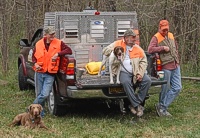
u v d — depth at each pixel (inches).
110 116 337.1
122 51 305.1
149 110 357.7
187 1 552.4
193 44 562.9
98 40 365.7
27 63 418.0
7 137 270.7
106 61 323.3
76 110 358.9
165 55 327.9
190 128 299.0
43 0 604.1
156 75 327.9
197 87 465.1
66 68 309.9
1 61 617.0
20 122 299.6
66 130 290.2
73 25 359.3
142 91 310.2
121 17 369.4
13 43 671.8
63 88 316.2
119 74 309.6
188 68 561.6
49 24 370.6
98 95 309.1
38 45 318.3
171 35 333.4
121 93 312.0
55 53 315.0
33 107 287.9
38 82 323.0
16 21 647.1
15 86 471.5
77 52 361.7
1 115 336.2
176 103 386.3
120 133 280.2
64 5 607.5
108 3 581.6
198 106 374.9
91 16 362.3
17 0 655.8
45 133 280.1
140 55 311.7
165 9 567.5
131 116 335.0
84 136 273.9
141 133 282.2
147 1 583.8
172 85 334.3
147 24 575.5
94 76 334.6
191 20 561.0
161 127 298.4
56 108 331.0
